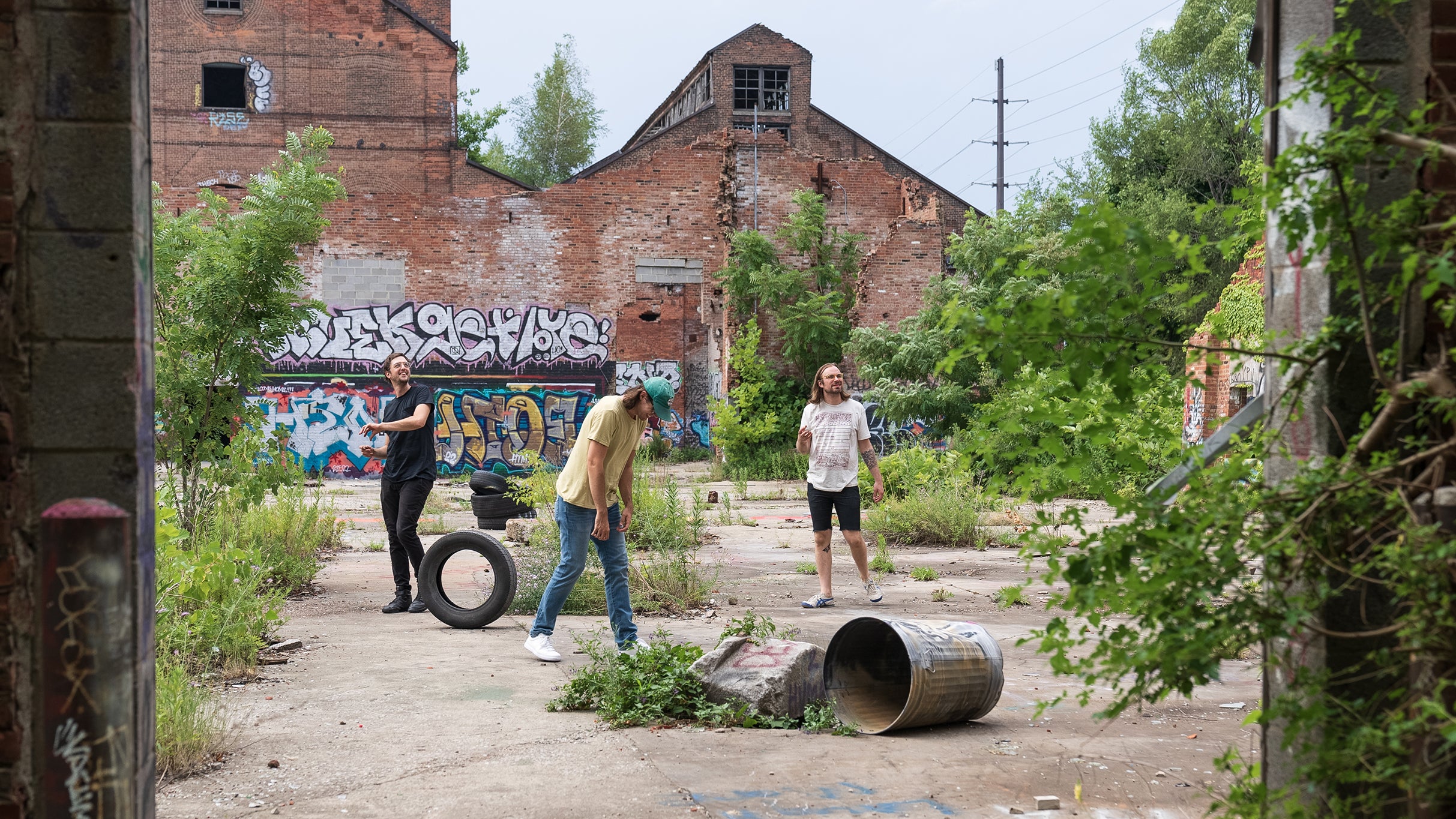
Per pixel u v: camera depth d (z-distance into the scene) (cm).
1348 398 263
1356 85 245
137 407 246
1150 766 408
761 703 482
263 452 935
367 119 3238
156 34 3142
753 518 1563
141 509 251
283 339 954
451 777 395
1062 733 463
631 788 383
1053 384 265
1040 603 826
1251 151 3528
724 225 2930
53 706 243
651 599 808
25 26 242
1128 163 3822
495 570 725
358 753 426
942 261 2909
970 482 1391
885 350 2336
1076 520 261
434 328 2727
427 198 2733
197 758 407
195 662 568
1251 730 456
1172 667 233
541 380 2802
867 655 529
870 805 364
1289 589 258
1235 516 237
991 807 362
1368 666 262
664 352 2902
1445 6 263
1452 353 234
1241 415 284
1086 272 241
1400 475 235
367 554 1148
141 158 253
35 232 243
